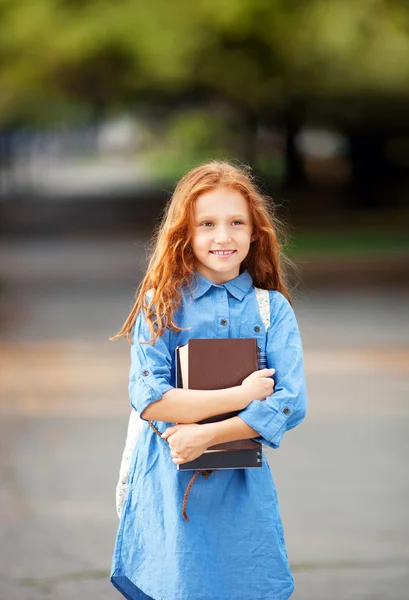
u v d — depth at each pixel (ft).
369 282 69.21
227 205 11.68
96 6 79.56
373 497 22.20
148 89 98.68
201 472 11.40
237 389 11.11
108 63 81.97
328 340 44.70
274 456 25.61
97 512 21.33
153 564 11.50
